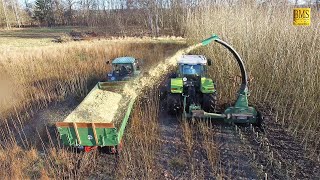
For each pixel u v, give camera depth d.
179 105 7.27
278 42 8.87
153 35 27.41
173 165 5.52
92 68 12.93
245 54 9.50
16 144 6.46
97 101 7.43
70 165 5.59
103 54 16.25
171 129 6.93
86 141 5.61
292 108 7.02
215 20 12.56
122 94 8.26
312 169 5.19
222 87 8.95
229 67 9.45
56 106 8.97
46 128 7.09
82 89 10.16
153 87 9.74
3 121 8.00
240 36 9.87
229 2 13.59
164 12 32.38
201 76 7.82
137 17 35.91
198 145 6.15
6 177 5.24
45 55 15.61
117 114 7.17
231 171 5.25
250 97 8.45
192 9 25.16
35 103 9.27
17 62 13.70
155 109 7.83
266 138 6.25
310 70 7.58
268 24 10.14
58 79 11.66
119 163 5.67
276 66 8.66
